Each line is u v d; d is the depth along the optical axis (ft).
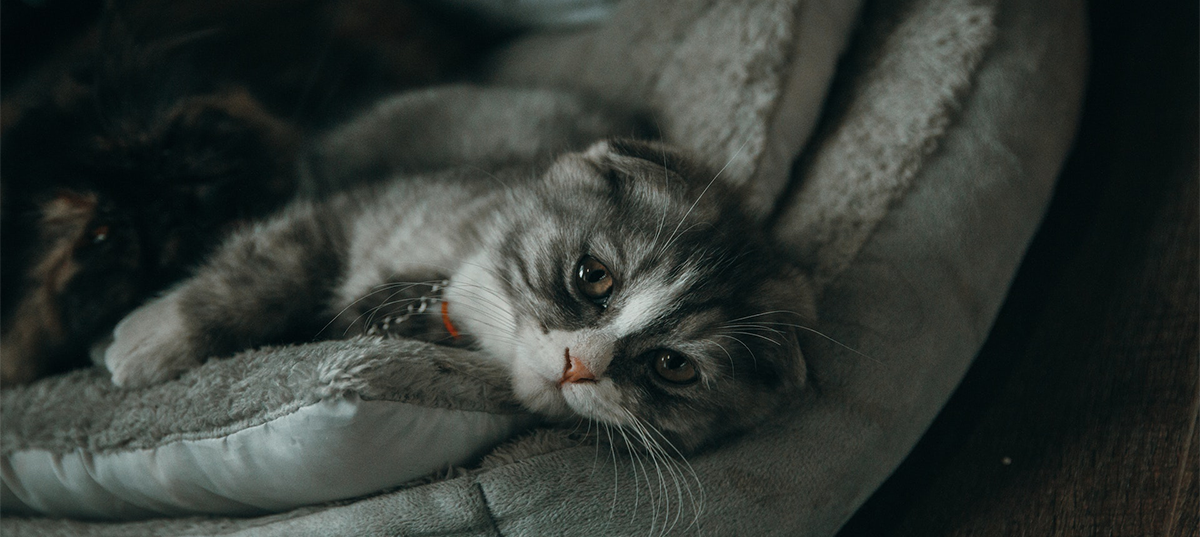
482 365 1.41
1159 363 1.51
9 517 1.51
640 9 1.83
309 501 1.36
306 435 1.28
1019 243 1.62
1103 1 1.90
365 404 1.26
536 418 1.44
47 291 1.54
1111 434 1.47
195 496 1.40
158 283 1.62
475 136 1.77
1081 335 1.58
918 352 1.51
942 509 1.50
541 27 2.01
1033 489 1.47
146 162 1.61
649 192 1.47
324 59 1.90
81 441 1.42
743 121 1.64
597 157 1.50
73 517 1.49
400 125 1.79
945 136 1.62
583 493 1.36
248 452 1.33
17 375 1.54
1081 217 1.70
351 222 1.58
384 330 1.49
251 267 1.51
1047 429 1.52
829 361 1.48
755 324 1.44
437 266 1.52
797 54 1.67
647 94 1.77
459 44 2.04
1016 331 1.63
